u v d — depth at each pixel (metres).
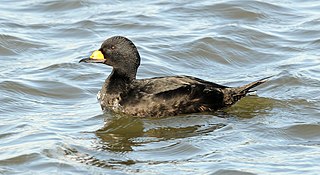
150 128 16.53
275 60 20.95
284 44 21.84
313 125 16.41
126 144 15.72
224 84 19.16
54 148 15.38
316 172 14.30
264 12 23.88
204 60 21.08
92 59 17.69
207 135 16.03
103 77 19.67
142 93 17.11
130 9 24.27
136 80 17.52
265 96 18.12
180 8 24.22
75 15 23.86
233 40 21.73
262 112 17.17
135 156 15.14
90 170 14.51
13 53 21.28
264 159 14.89
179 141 15.73
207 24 23.16
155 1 24.89
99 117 17.19
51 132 16.34
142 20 23.41
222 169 14.37
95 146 15.62
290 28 22.84
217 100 17.12
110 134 16.27
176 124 16.66
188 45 21.52
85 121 17.02
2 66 20.36
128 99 17.19
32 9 24.23
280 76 19.19
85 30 22.75
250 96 18.08
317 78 19.19
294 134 16.12
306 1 24.84
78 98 18.58
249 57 21.22
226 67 20.77
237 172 14.27
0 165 14.79
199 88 16.95
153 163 14.79
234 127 16.38
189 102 16.95
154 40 21.98
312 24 23.05
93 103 18.17
